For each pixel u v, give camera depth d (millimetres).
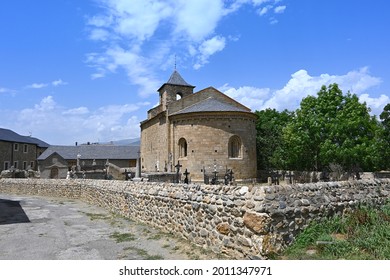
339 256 6082
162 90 42844
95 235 10742
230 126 30406
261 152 41375
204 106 32906
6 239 10297
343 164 31906
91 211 16703
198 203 8852
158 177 24297
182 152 32281
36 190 28469
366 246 6348
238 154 30922
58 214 15797
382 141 31719
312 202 7508
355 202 8445
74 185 24234
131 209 13883
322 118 32219
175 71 43531
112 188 16625
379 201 9086
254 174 31875
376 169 34562
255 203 6793
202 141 30203
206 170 29719
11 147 55562
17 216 15273
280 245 6637
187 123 31281
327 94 33375
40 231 11562
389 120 31875
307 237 6875
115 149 67250
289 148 37469
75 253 8547
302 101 34938
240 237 7109
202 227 8602
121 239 10047
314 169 37344
